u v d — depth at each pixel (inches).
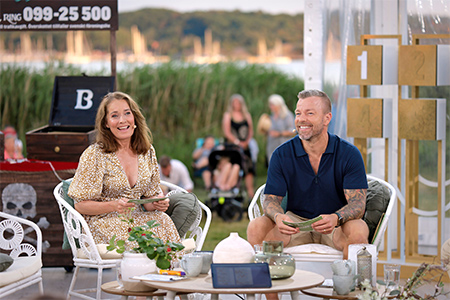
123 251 141.6
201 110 594.2
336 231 175.9
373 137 217.8
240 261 138.7
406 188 220.4
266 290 127.0
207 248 305.0
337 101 231.5
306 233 183.3
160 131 589.9
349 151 181.0
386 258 222.8
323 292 140.3
